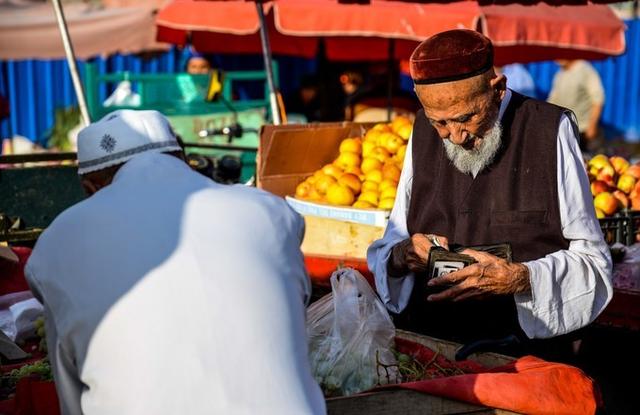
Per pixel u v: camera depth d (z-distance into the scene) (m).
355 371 2.51
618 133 11.95
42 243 1.96
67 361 1.95
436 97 2.58
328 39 7.90
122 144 2.10
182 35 7.73
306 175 4.59
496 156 2.74
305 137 4.44
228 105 6.94
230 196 2.02
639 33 11.83
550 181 2.69
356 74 8.03
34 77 10.23
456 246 2.79
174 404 1.81
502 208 2.73
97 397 1.87
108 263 1.90
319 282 3.83
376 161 4.35
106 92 9.97
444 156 2.83
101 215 1.95
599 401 2.43
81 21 7.63
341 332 2.56
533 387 2.33
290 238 2.04
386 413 2.28
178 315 1.86
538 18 5.69
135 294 1.87
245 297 1.89
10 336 3.23
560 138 2.70
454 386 2.30
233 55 9.12
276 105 4.82
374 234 3.91
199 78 6.82
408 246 2.78
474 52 2.55
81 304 1.89
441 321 2.95
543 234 2.70
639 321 3.31
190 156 4.77
